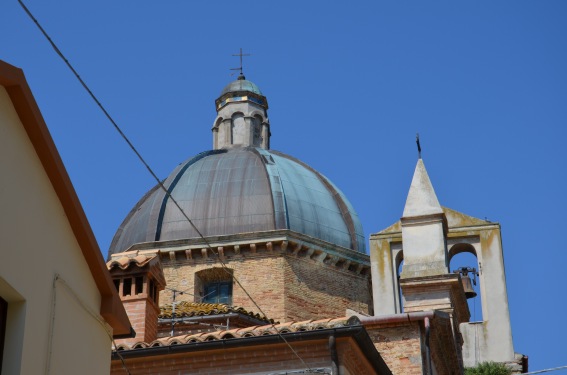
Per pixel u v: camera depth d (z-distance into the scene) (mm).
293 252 56188
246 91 65688
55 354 16234
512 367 52438
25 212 15578
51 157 16094
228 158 60781
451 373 39000
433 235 44000
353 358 25438
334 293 56719
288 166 60719
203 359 25734
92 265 17562
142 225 57438
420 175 46094
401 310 53094
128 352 25859
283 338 24922
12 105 15430
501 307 53844
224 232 56375
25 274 15461
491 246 55188
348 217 59562
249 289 55250
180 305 44375
